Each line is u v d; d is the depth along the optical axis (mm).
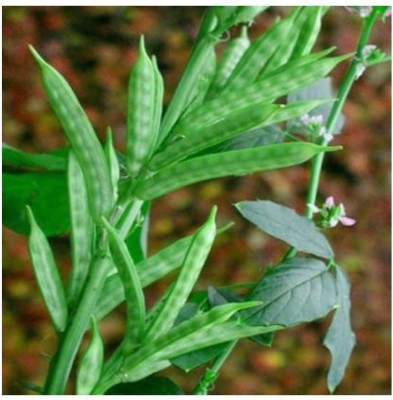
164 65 1758
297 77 485
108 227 471
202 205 1622
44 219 640
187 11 1822
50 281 494
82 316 492
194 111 486
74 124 477
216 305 516
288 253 546
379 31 1788
